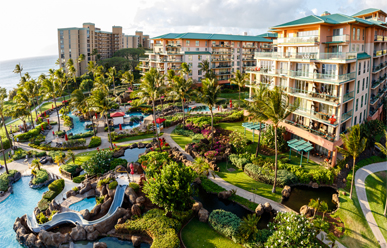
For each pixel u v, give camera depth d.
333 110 39.84
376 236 27.06
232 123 61.44
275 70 50.34
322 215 29.98
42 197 35.56
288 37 49.53
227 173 40.38
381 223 28.97
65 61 154.12
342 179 37.03
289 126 45.97
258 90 40.97
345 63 39.16
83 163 40.97
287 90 47.50
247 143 48.28
